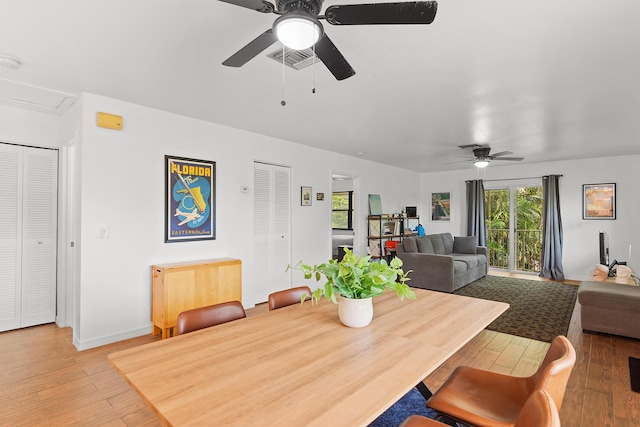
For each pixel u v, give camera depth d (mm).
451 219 7980
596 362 2857
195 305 3430
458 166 7324
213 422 890
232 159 4180
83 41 2111
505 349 3111
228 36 2053
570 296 5051
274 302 2119
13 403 2201
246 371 1182
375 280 1634
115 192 3217
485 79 2670
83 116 3021
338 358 1289
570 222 6395
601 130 4180
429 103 3236
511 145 5090
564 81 2699
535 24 1896
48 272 3699
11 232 3465
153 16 1842
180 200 3682
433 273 5379
